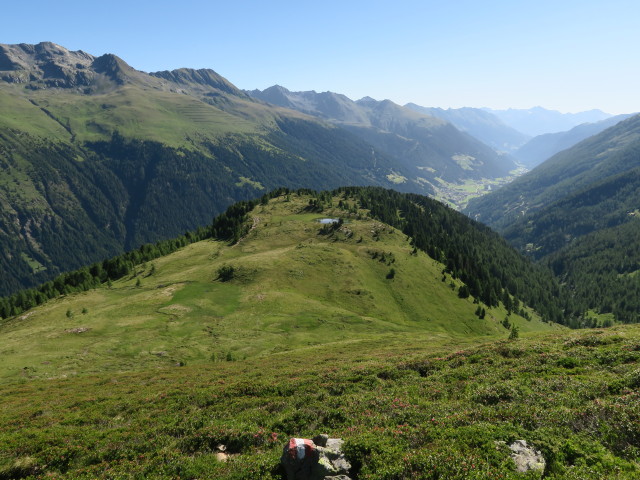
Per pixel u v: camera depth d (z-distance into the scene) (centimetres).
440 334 8981
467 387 2359
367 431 1698
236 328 8625
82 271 16712
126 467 1809
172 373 5181
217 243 16850
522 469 1218
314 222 18250
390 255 14825
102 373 6138
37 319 9644
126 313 9362
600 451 1266
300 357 5616
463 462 1256
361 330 9038
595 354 2728
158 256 18238
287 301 10250
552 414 1598
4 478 1939
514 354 3200
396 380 2973
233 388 3222
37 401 4003
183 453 1930
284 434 1998
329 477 1324
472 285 15288
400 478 1260
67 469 1961
